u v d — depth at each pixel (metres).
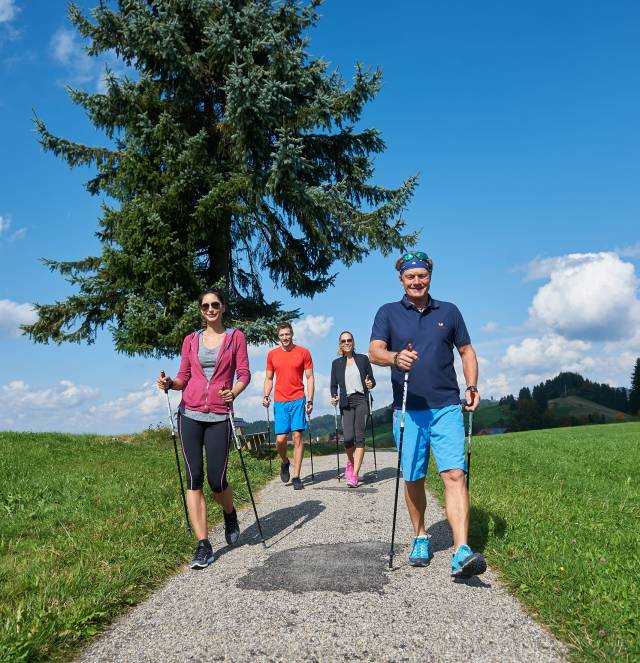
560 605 3.08
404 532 5.10
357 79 14.62
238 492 7.23
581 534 4.51
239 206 14.22
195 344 4.84
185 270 13.70
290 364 8.09
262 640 2.93
